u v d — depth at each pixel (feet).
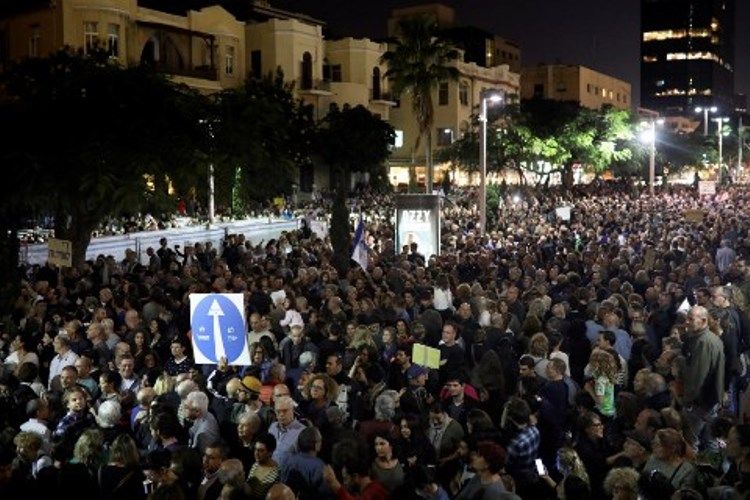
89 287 51.29
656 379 27.89
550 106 197.16
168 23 159.43
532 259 61.11
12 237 49.52
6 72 67.77
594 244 69.62
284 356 34.63
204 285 47.88
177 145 63.36
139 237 94.89
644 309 40.42
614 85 389.60
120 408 27.07
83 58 67.10
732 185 245.86
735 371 34.60
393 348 34.65
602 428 24.84
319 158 178.40
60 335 34.99
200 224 111.24
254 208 125.59
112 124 61.57
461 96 226.38
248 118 71.56
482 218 93.71
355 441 20.94
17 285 48.83
